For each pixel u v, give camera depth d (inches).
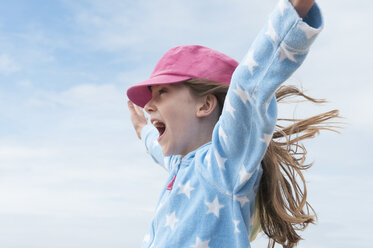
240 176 64.1
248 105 58.9
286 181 76.1
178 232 67.8
